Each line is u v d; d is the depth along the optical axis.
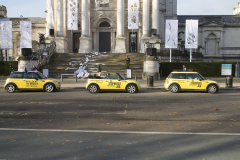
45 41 39.19
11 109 12.03
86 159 6.01
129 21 36.44
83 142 7.23
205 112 11.50
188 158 6.11
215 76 34.47
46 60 33.03
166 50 42.97
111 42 44.88
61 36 40.34
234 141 7.39
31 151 6.51
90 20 44.84
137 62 33.28
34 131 8.34
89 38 40.34
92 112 11.43
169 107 12.69
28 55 29.61
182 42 53.94
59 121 9.77
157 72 29.27
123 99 15.38
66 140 7.40
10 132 8.22
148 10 40.16
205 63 34.34
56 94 17.73
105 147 6.82
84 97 16.22
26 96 16.56
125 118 10.32
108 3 44.84
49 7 41.25
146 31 40.06
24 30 35.06
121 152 6.46
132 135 7.93
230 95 17.53
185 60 45.12
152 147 6.84
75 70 31.56
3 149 6.65
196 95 17.50
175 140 7.45
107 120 9.98
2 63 33.56
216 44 57.72
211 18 58.47
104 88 18.50
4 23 35.12
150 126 9.07
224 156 6.24
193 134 8.09
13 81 18.66
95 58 34.62
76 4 37.22
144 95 17.41
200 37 57.66
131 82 18.58
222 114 11.09
